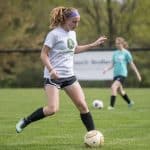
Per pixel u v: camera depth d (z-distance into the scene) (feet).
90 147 63.82
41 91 194.59
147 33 312.71
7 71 286.46
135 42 311.27
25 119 65.31
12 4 302.25
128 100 124.67
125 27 304.91
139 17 306.96
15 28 298.56
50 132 79.41
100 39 65.57
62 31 62.54
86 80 220.84
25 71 256.52
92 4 306.14
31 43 294.25
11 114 107.96
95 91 192.65
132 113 108.47
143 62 267.18
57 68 62.69
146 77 249.55
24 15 300.81
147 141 69.51
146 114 106.32
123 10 304.91
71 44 62.95
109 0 294.46
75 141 69.72
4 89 219.41
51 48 62.34
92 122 65.31
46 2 308.40
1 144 67.87
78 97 63.98
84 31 307.37
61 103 135.54
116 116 102.17
